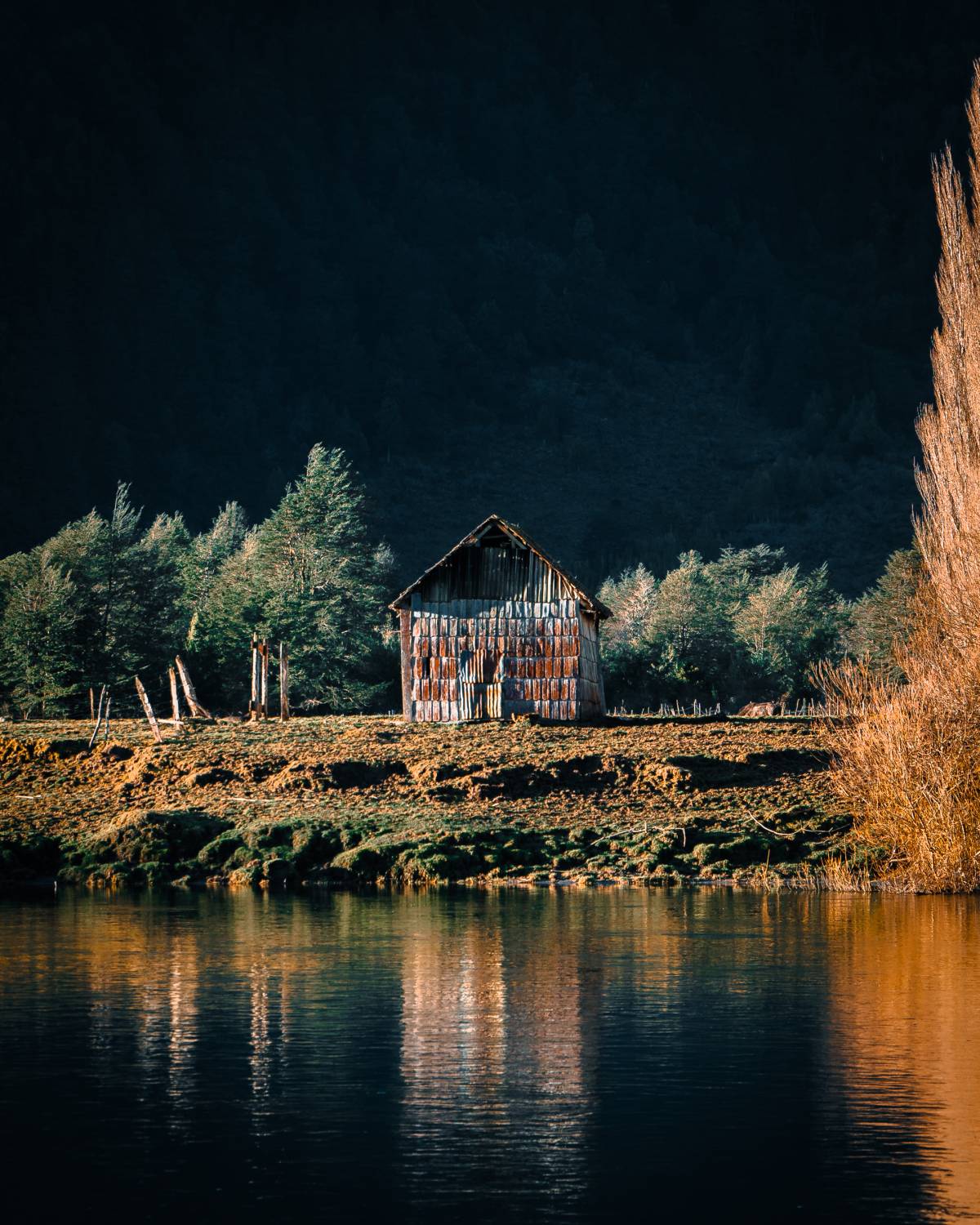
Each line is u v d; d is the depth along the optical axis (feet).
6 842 236.43
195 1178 79.92
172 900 203.10
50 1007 123.95
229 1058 105.70
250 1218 74.18
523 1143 85.71
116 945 158.81
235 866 227.40
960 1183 78.79
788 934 163.32
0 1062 104.99
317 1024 116.57
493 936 163.12
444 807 250.98
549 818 245.45
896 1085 97.66
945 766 210.18
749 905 191.21
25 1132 88.12
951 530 218.18
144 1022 117.80
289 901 200.23
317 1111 92.32
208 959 148.77
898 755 212.64
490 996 127.54
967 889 206.80
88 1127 88.99
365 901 199.00
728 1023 116.37
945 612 216.33
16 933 168.04
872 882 211.82
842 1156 83.46
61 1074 101.45
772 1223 73.10
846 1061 104.42
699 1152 84.02
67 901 203.10
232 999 127.24
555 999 126.41
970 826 208.03
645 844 229.66
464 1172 80.69
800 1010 121.29
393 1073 101.40
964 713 211.20
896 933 164.76
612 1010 121.39
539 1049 108.27
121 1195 77.36
